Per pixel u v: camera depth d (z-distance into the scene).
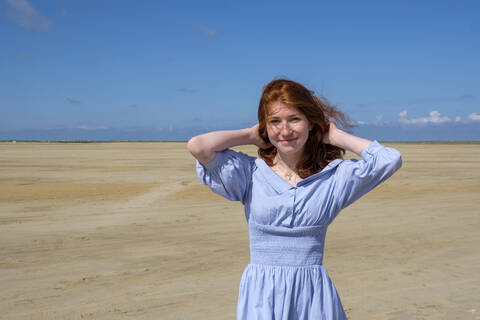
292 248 1.89
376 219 9.23
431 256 6.50
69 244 7.23
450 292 4.98
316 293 1.88
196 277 5.55
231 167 1.92
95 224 8.76
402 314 4.35
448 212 9.98
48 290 5.08
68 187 13.68
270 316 1.84
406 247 7.04
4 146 44.88
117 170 18.81
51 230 8.23
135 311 4.46
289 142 1.91
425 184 14.34
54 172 18.00
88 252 6.74
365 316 4.31
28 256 6.52
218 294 4.95
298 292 1.87
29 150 35.56
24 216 9.48
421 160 24.53
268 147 2.12
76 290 5.07
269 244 1.91
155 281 5.39
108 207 10.54
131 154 30.02
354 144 1.96
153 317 4.31
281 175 2.04
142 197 11.95
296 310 1.87
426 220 9.13
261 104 1.97
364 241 7.44
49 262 6.21
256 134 2.07
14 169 19.12
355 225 8.69
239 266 6.03
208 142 1.86
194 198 11.80
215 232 8.13
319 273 1.91
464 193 12.64
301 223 1.88
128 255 6.59
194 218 9.37
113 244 7.24
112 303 4.68
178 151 33.94
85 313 4.41
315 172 2.03
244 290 1.94
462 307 4.52
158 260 6.32
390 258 6.39
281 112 1.88
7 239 7.54
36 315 4.37
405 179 15.64
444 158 26.28
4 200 11.35
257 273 1.92
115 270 5.84
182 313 4.41
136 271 5.80
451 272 5.72
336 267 5.97
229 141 1.95
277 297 1.87
